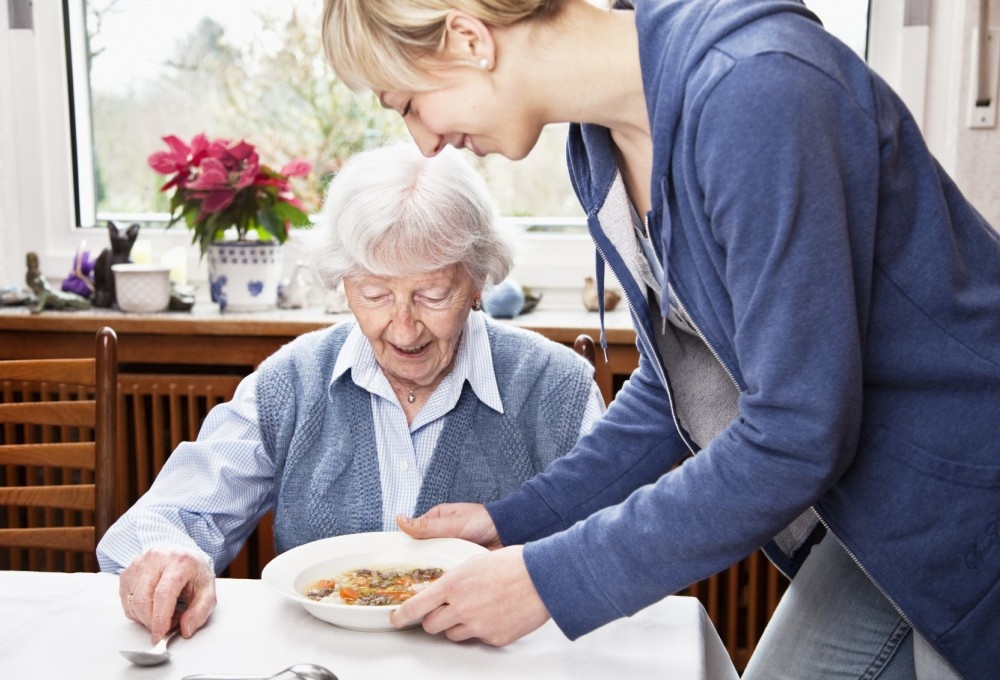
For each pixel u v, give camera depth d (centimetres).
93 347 232
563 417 146
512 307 231
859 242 87
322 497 141
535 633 108
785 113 82
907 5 232
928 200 93
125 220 269
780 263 83
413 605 101
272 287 239
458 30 93
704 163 86
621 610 94
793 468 87
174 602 107
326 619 106
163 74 262
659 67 91
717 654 117
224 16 258
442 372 144
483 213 133
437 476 141
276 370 148
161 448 235
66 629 108
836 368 85
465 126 98
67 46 261
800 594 125
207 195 231
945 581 97
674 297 111
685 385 123
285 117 260
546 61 96
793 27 86
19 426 249
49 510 249
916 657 108
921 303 93
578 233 257
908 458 96
